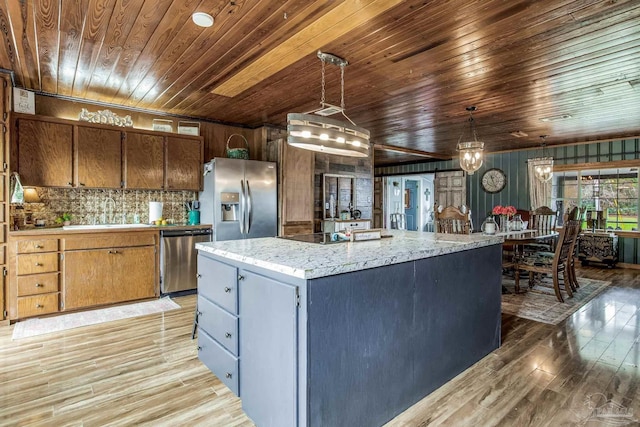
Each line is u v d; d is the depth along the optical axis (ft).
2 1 6.63
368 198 20.18
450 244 7.42
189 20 7.38
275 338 5.27
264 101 13.09
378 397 5.76
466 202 26.32
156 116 14.73
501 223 18.85
